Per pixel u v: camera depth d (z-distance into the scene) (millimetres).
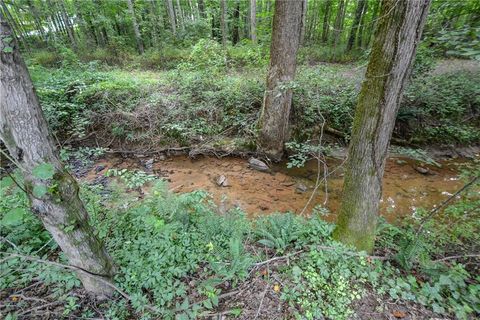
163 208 3359
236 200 5324
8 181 1732
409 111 7043
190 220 3547
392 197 5359
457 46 2844
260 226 3572
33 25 12945
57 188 1876
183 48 13070
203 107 7324
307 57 10344
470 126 6957
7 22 1560
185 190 5617
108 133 7133
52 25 14125
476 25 2947
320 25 15297
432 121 7215
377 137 2760
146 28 14062
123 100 7375
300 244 3236
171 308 2414
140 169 6395
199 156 7059
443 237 3514
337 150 7094
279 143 6754
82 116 7082
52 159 1857
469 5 3262
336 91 7207
